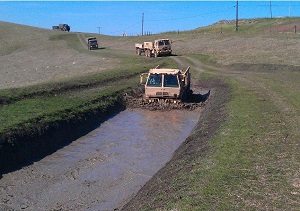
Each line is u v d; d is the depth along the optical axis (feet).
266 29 266.98
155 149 59.88
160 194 36.40
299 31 236.63
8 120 59.26
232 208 31.19
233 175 37.42
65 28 424.05
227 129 53.47
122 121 77.20
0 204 41.81
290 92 80.38
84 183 47.34
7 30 362.12
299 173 37.78
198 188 34.83
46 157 56.18
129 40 312.09
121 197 43.57
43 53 249.14
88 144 62.34
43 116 63.46
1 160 50.62
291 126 53.57
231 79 107.96
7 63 207.10
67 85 96.12
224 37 239.09
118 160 55.11
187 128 71.77
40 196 43.91
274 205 31.71
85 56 211.41
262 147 45.29
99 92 90.17
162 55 184.55
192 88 110.22
